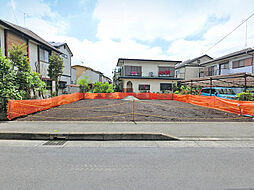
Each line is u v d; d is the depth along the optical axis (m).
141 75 20.97
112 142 3.74
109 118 5.95
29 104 6.52
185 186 1.95
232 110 7.50
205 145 3.54
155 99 15.93
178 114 7.06
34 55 11.87
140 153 3.05
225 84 13.66
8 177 2.13
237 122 5.53
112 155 2.93
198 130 4.54
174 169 2.41
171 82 20.52
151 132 4.14
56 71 12.12
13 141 3.76
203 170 2.38
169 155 2.96
